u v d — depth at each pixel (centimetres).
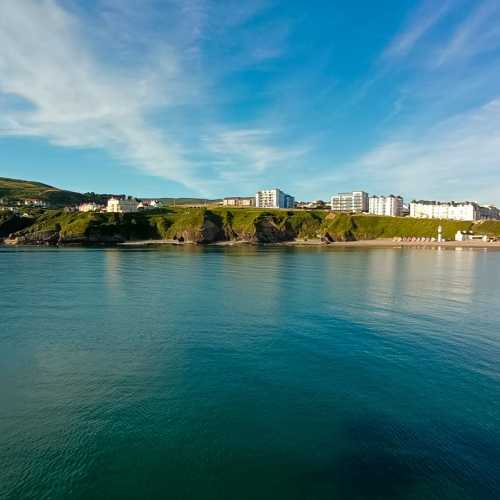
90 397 2891
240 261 12975
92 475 2108
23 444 2352
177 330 4491
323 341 4119
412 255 16762
